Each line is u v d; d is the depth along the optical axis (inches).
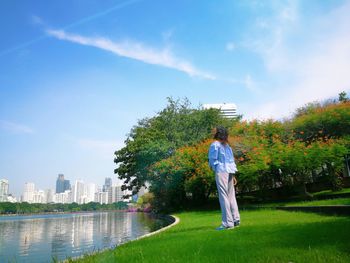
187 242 195.8
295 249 144.4
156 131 1330.0
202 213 696.4
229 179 294.0
